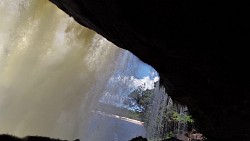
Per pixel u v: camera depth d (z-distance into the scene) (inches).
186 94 275.0
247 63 169.5
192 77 226.5
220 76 198.4
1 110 619.8
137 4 166.4
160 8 159.9
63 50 664.4
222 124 267.6
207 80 217.2
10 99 627.8
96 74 693.3
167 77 260.5
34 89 644.1
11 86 631.8
